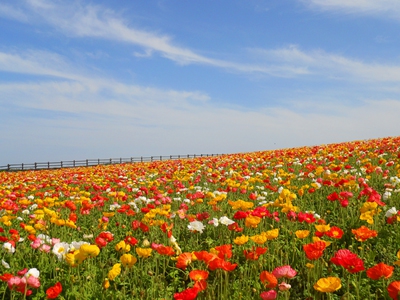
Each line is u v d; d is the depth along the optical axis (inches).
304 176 449.4
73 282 201.0
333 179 382.9
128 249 205.9
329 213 319.3
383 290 171.8
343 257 149.1
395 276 192.2
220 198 296.8
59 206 374.9
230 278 205.3
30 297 195.9
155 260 219.1
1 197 405.7
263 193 394.3
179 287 202.1
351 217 287.7
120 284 197.8
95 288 199.0
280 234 268.8
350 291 183.3
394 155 562.9
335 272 203.8
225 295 172.6
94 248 184.9
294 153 717.3
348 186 337.7
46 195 442.9
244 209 248.1
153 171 690.2
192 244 265.4
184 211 309.9
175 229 298.5
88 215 369.4
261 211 245.8
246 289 185.8
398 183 345.1
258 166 632.4
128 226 318.7
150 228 287.6
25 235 304.8
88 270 218.4
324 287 132.8
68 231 302.5
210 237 279.0
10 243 230.8
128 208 310.0
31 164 1705.2
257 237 186.1
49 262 238.5
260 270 208.5
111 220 349.7
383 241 235.8
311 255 163.6
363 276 196.7
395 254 217.6
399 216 246.2
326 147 809.5
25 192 529.3
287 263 216.2
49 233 287.9
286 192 277.4
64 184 517.0
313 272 193.2
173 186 502.3
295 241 247.0
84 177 671.8
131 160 1956.2
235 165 650.2
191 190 464.4
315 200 366.0
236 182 442.3
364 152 631.8
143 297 186.1
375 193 280.8
